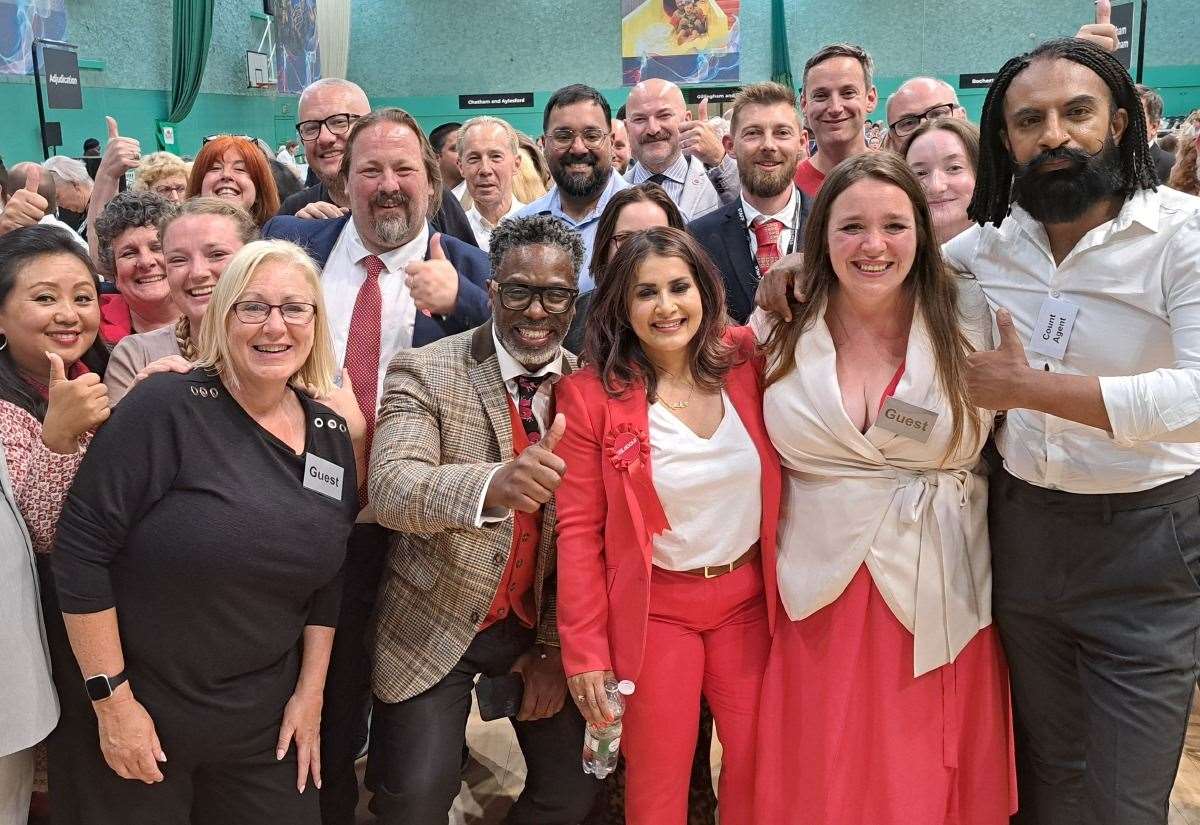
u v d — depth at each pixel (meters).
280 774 1.93
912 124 3.38
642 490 1.93
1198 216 1.64
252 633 1.81
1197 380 1.54
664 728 1.98
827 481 1.92
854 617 1.90
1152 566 1.74
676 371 2.02
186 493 1.74
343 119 3.35
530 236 2.00
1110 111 1.69
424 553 2.10
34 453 1.86
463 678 2.16
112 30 10.94
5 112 8.80
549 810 2.31
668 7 13.46
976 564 1.91
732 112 3.18
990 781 1.94
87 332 2.07
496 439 2.05
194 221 2.20
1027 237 1.83
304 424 1.92
